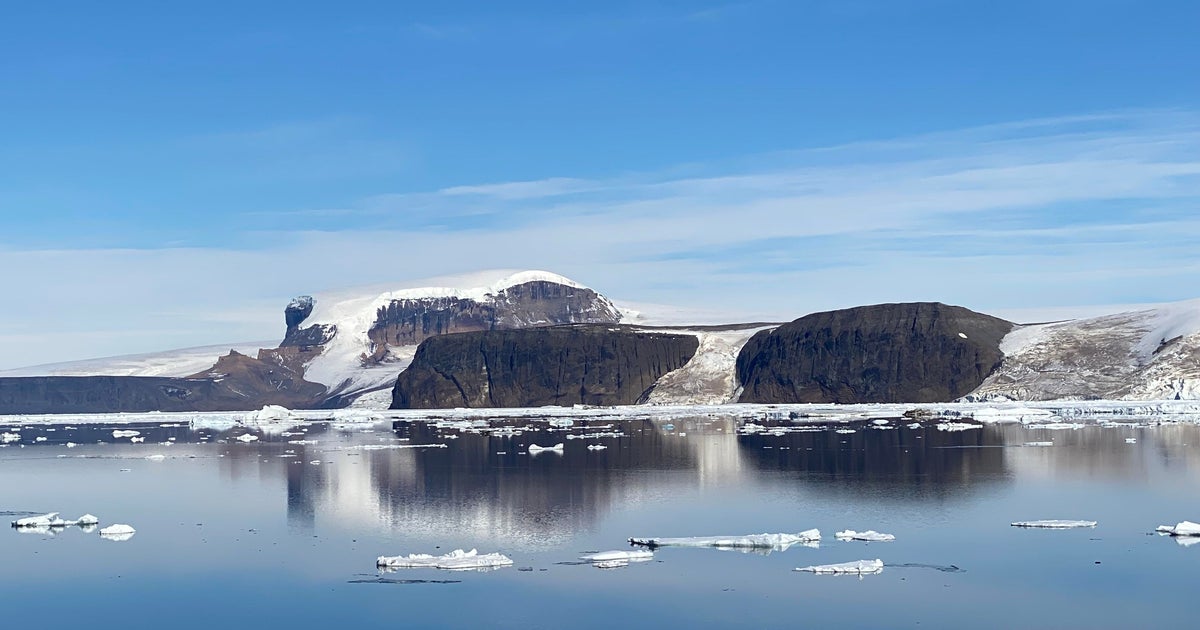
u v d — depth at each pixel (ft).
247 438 448.65
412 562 164.14
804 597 143.74
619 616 137.28
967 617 134.92
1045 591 145.18
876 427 460.14
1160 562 159.22
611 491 234.79
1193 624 131.54
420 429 511.81
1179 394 639.76
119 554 175.32
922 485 236.84
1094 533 179.42
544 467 287.28
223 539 186.50
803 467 277.03
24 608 145.69
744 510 207.00
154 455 350.02
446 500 224.94
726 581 151.94
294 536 188.14
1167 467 261.85
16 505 229.66
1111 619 133.69
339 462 313.12
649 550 171.73
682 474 264.93
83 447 401.90
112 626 137.69
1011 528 184.55
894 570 156.46
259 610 142.72
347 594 149.18
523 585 151.53
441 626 134.92
